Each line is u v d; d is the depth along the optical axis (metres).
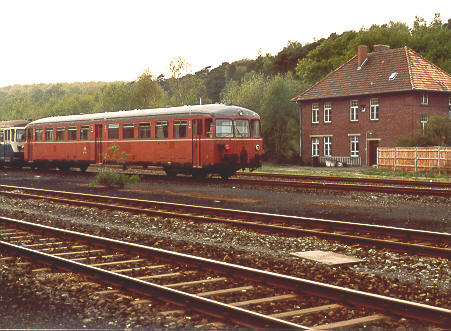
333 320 6.41
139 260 9.62
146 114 29.72
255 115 27.92
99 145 32.56
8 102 137.38
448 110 46.97
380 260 9.80
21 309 6.86
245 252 10.59
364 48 50.69
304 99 51.81
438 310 6.14
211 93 134.62
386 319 6.36
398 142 39.59
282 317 6.50
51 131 36.19
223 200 19.17
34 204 18.52
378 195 19.98
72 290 7.69
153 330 6.09
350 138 48.94
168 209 16.73
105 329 6.12
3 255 10.04
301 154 52.78
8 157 39.78
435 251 10.01
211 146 26.62
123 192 22.25
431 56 65.88
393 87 45.75
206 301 6.56
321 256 10.12
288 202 18.52
